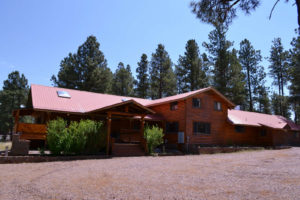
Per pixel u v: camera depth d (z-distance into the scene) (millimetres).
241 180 7984
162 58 43719
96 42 38438
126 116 19094
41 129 16750
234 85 37406
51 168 9930
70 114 19484
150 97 48000
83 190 6395
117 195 5965
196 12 7086
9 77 47625
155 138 17219
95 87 36344
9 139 39906
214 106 24625
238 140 26766
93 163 11594
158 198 5766
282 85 44000
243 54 44875
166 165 11461
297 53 35469
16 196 5770
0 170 9281
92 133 14828
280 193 6293
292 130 32219
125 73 47188
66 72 36219
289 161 13477
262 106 47656
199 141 22203
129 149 16344
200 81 39594
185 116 21391
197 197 5883
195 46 40969
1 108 45281
